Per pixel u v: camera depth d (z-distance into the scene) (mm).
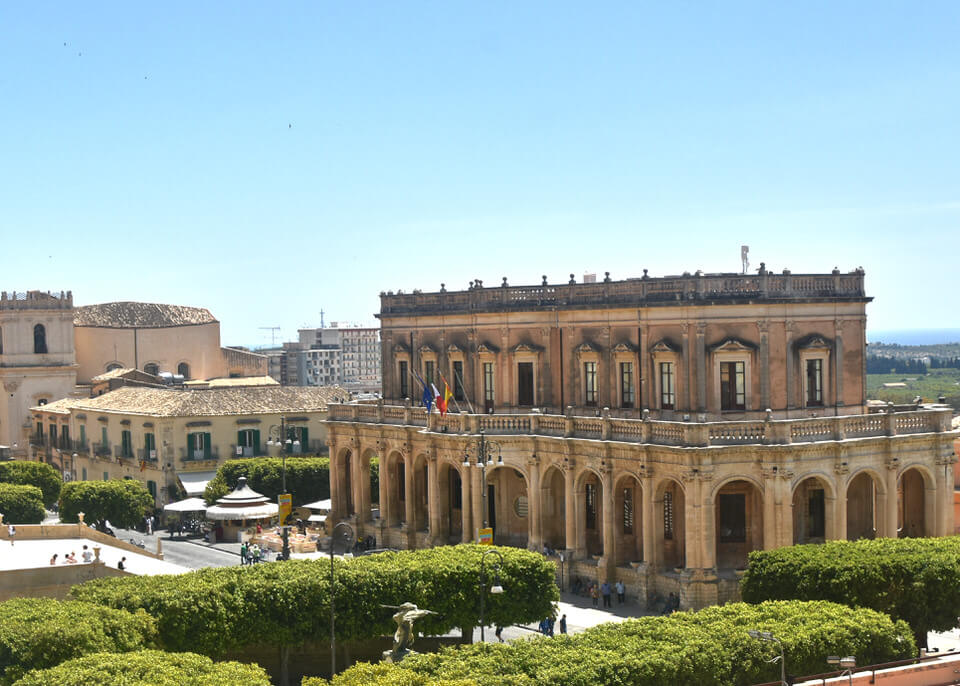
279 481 117188
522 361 94125
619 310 86938
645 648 52031
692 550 76750
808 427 78000
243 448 127938
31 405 164375
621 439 81812
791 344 82875
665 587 79312
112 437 135000
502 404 94875
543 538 88062
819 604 58500
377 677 46000
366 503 103812
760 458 77250
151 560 84000
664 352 83375
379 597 64188
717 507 80062
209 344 178500
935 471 82312
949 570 62281
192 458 125250
